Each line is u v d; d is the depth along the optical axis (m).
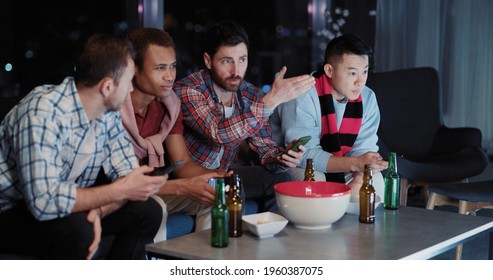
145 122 2.37
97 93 1.86
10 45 3.97
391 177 2.25
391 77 3.99
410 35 4.92
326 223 1.93
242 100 2.65
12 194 1.85
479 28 4.88
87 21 4.20
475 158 3.57
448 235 1.89
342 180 2.73
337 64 2.66
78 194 1.78
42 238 1.80
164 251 1.72
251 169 2.71
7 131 1.80
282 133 2.82
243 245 1.76
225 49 2.49
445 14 4.93
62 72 4.17
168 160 2.49
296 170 2.64
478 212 3.97
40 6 4.09
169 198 2.44
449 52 4.93
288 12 5.12
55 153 1.80
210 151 2.60
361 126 2.86
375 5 5.07
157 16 4.12
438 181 3.51
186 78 2.59
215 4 4.76
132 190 1.82
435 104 3.95
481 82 4.91
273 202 2.61
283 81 2.42
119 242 1.96
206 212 2.30
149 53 2.26
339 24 5.01
